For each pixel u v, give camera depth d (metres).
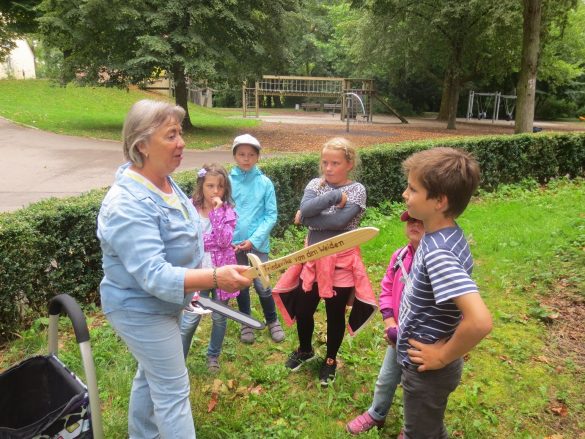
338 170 2.92
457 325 2.01
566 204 7.67
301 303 3.07
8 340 3.58
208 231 3.29
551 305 4.29
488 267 5.11
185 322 2.93
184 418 2.09
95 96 23.52
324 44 39.62
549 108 39.00
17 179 9.41
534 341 3.71
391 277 2.51
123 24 14.45
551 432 2.76
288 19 17.14
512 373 3.29
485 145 8.79
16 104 20.09
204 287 1.91
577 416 2.89
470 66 23.95
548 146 9.64
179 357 2.09
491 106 38.19
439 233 1.95
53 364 2.08
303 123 23.89
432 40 22.73
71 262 4.00
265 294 3.64
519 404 2.97
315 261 2.93
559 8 16.81
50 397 2.11
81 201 4.17
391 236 6.00
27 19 24.06
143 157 1.94
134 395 2.30
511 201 8.18
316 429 2.68
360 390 3.07
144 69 14.98
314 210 2.85
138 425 2.33
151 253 1.86
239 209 3.67
